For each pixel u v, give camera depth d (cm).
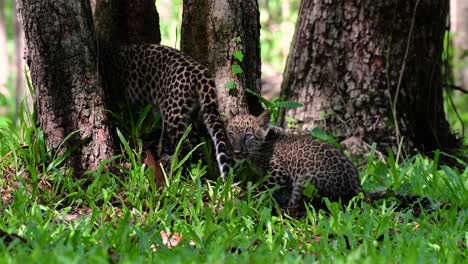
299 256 815
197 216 1030
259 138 1208
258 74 1362
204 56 1307
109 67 1359
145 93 1317
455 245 879
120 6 1377
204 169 1188
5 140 1295
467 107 2797
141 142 1212
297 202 1150
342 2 1493
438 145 1546
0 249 825
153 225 963
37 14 1191
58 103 1209
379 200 1131
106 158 1227
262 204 1098
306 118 1517
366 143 1485
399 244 888
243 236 905
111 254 812
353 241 917
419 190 1200
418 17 1502
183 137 1163
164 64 1282
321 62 1509
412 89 1514
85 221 994
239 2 1307
